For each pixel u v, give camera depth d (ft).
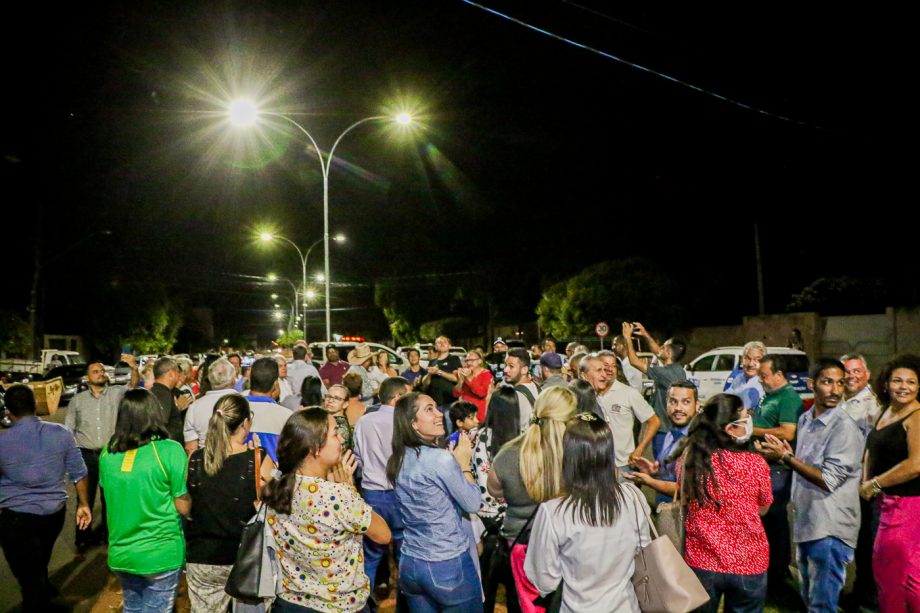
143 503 13.87
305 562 10.89
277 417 18.94
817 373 15.51
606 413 21.36
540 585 10.99
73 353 105.70
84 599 19.81
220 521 14.11
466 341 171.01
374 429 17.48
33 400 17.88
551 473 12.50
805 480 15.40
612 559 10.73
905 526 13.67
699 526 12.48
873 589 16.96
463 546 13.42
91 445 24.77
